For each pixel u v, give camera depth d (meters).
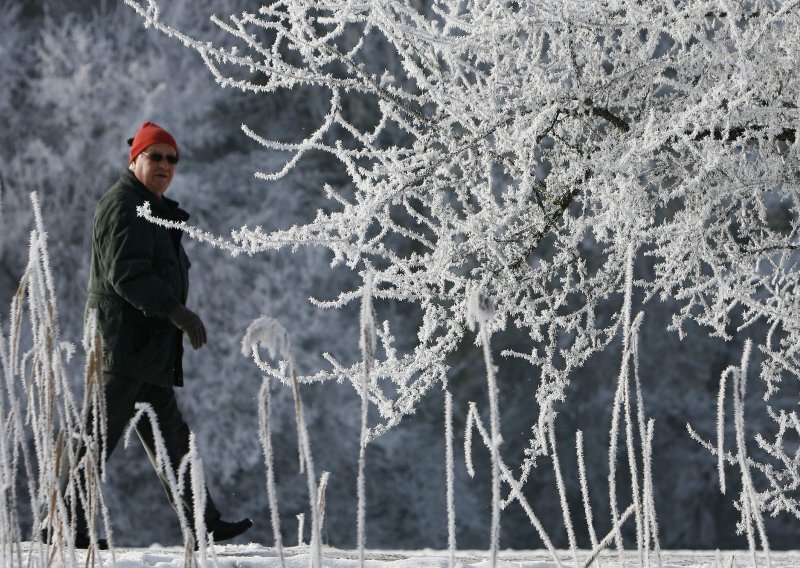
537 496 69.81
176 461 16.69
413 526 69.25
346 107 76.81
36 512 8.45
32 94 78.06
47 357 8.31
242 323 71.94
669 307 71.19
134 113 77.69
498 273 14.64
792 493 66.62
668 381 71.12
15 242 75.44
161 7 78.50
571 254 14.81
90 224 75.94
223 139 78.00
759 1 14.93
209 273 73.12
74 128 77.38
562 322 15.38
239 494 69.19
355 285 72.31
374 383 14.42
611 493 8.51
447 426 7.42
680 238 14.59
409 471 69.62
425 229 69.50
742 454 7.80
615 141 13.93
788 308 15.77
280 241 13.07
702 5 13.14
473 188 14.51
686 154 15.21
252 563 12.05
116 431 16.33
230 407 70.12
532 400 71.00
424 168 14.03
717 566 9.98
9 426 8.34
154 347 16.47
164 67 78.25
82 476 15.05
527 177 13.61
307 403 69.56
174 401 16.92
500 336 71.44
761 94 13.90
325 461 69.19
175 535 67.69
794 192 15.02
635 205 13.73
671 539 69.56
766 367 16.20
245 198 76.00
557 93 14.09
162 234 16.95
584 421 70.56
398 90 14.16
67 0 80.31
